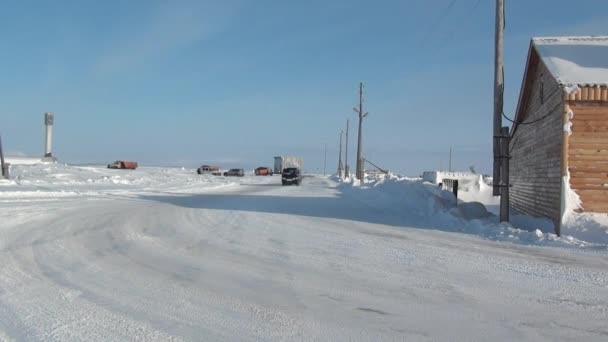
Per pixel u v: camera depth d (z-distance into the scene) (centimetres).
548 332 613
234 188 4506
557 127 1523
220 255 1077
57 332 577
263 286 809
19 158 6025
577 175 1446
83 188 3534
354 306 705
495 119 1688
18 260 976
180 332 585
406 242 1316
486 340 580
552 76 1538
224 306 693
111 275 867
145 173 6625
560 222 1435
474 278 892
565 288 830
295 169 5447
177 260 1010
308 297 748
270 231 1486
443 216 1827
